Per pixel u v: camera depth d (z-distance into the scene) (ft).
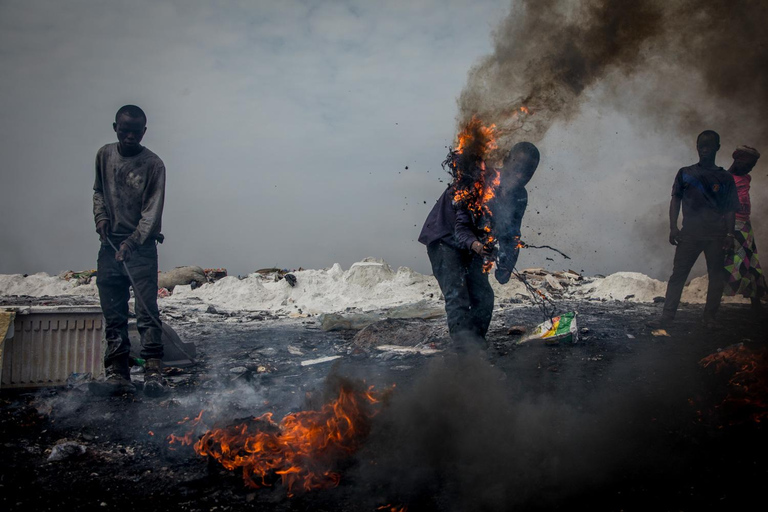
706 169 21.94
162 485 8.92
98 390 13.82
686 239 22.21
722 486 8.48
